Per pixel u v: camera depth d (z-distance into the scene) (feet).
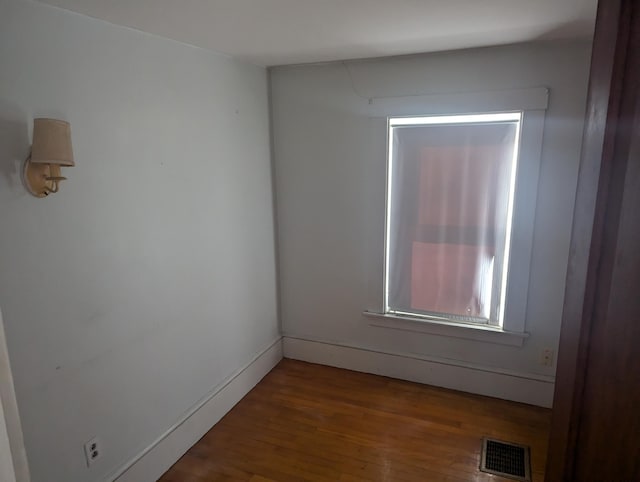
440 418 8.36
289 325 10.76
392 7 5.44
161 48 6.49
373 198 9.20
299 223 10.05
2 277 4.54
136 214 6.22
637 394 2.06
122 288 6.07
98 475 5.88
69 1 4.80
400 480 6.79
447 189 8.68
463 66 8.00
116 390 6.09
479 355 9.06
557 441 2.97
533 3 5.37
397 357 9.77
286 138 9.71
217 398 8.29
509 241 8.36
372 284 9.62
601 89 2.41
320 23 6.07
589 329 2.50
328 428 8.11
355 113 8.97
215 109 7.80
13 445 1.78
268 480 6.84
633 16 2.12
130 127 6.02
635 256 2.06
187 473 7.02
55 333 5.15
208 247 7.86
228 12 5.47
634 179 2.08
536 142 7.73
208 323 8.01
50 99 4.91
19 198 4.65
